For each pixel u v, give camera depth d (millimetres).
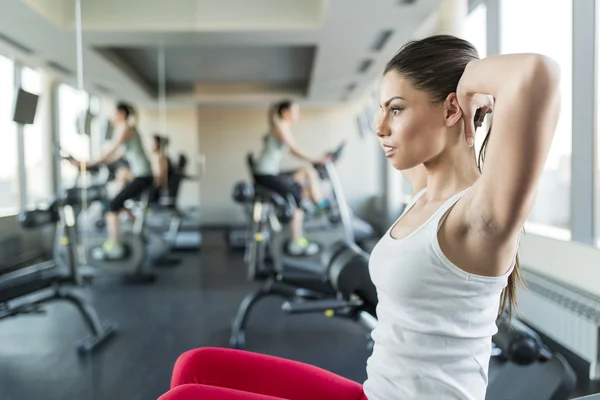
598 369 2062
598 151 2400
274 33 3846
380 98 602
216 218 7320
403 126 568
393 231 626
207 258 5012
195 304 3240
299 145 5312
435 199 602
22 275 1882
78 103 2279
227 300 3377
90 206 2436
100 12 2654
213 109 7184
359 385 744
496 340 1669
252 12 3742
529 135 436
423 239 546
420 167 755
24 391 1810
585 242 2299
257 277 3535
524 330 1659
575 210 2424
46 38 1956
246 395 587
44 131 1953
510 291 653
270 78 6711
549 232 2623
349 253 1901
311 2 3736
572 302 2131
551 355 1718
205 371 722
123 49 3117
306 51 5152
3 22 1708
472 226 502
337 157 4355
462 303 541
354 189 5133
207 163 7219
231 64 5809
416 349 564
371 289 1815
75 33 2236
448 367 557
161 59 3893
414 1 3227
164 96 3920
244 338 2623
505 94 448
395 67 574
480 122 586
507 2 3078
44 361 1949
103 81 2719
